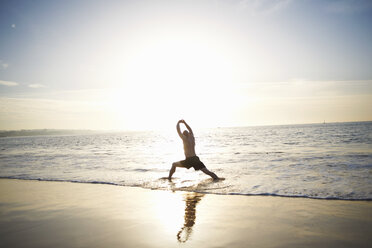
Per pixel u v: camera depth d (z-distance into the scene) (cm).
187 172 859
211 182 667
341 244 275
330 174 704
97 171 921
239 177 720
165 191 589
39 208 456
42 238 310
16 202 507
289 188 565
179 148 2289
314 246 271
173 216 397
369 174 681
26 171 970
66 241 299
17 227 355
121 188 635
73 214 413
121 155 1549
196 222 365
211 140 3341
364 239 286
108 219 385
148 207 452
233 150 1608
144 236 313
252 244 281
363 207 413
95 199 520
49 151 2125
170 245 284
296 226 335
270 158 1114
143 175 819
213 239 299
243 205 450
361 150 1292
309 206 430
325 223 343
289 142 2211
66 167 1051
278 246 274
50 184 706
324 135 3281
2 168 1083
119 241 297
